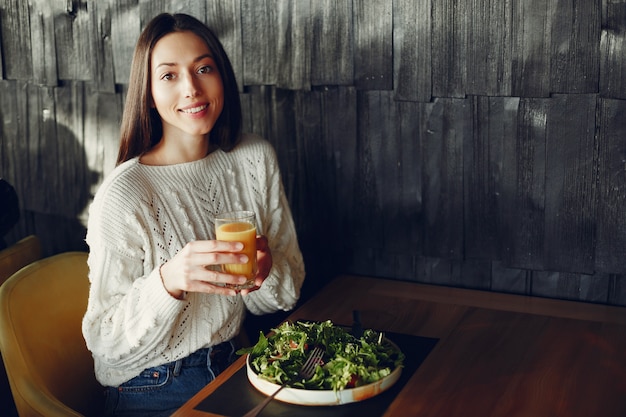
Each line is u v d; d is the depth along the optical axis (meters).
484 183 1.95
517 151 1.90
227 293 1.44
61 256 1.82
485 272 2.02
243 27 2.12
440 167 1.99
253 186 1.87
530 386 1.41
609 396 1.37
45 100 2.46
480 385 1.41
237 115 1.83
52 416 1.52
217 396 1.35
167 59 1.62
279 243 1.93
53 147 2.49
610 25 1.74
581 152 1.83
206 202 1.73
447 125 1.95
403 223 2.07
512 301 1.91
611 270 1.86
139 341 1.51
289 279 1.85
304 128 2.12
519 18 1.82
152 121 1.73
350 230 2.14
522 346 1.60
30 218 2.60
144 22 2.24
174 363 1.64
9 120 2.54
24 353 1.58
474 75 1.89
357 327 1.56
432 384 1.41
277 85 2.12
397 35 1.95
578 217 1.87
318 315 1.80
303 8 2.03
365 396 1.33
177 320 1.62
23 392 1.56
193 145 1.74
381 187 2.07
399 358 1.43
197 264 1.41
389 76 1.98
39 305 1.68
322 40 2.03
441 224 2.02
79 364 1.75
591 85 1.78
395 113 2.00
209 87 1.67
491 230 1.97
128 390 1.63
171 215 1.66
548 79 1.82
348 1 1.98
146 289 1.49
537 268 1.94
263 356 1.41
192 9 2.17
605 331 1.69
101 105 2.37
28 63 2.45
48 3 2.36
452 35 1.89
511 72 1.85
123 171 1.63
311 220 2.19
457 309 1.83
